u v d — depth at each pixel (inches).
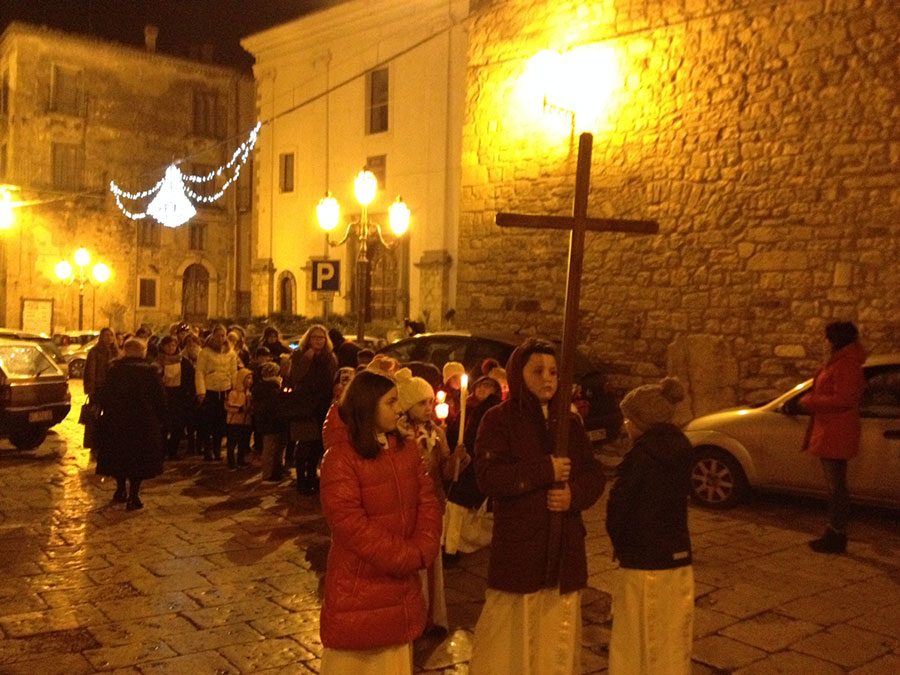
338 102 842.8
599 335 519.8
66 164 1205.7
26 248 1179.9
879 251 413.7
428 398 181.5
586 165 146.6
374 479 122.6
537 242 554.9
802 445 286.8
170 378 422.6
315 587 225.6
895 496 293.6
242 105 1321.4
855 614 212.7
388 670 122.8
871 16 417.4
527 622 137.4
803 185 438.3
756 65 455.2
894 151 409.7
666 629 140.6
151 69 1249.4
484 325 581.9
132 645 183.8
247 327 770.2
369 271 823.1
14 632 190.5
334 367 340.5
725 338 465.4
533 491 138.8
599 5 518.0
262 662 175.9
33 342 449.7
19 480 366.3
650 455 141.9
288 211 898.7
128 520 296.7
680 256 484.7
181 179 1250.0
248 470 400.8
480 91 583.5
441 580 193.8
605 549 271.3
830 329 272.2
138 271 1250.0
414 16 767.1
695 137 478.3
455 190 742.5
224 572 237.8
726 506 330.3
